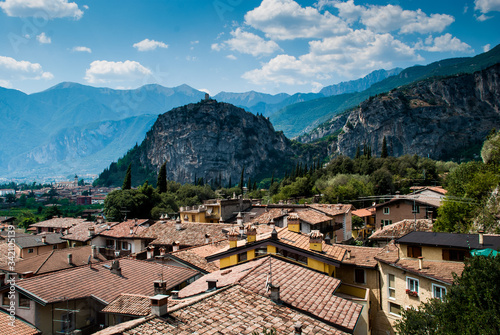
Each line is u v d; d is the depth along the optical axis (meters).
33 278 30.08
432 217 72.94
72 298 28.47
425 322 21.47
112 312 25.47
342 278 35.22
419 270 29.03
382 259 32.69
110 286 31.77
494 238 29.67
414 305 29.69
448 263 29.17
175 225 62.53
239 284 22.55
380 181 134.88
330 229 67.25
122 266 36.97
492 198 46.34
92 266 34.81
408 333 21.84
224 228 56.81
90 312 29.61
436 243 29.95
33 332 26.73
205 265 37.09
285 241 29.30
